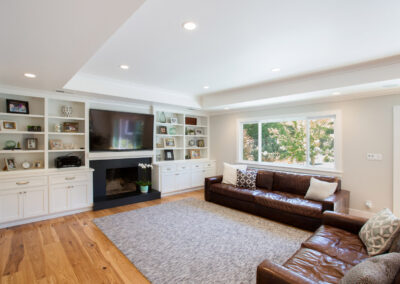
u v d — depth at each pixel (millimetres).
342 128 3895
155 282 1995
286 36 2211
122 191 4941
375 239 1759
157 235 2957
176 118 5727
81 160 4246
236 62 2943
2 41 1815
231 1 1633
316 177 3750
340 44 2385
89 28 1611
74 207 3781
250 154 5465
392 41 2297
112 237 2889
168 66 3113
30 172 3539
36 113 3775
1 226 3170
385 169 3459
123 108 4734
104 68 3215
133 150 4754
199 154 6242
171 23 1960
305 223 3119
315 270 1535
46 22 1515
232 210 4023
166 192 5078
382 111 3490
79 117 4207
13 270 2168
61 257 2414
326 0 1620
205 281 2012
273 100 4242
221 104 4898
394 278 1089
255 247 2641
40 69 2539
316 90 3453
